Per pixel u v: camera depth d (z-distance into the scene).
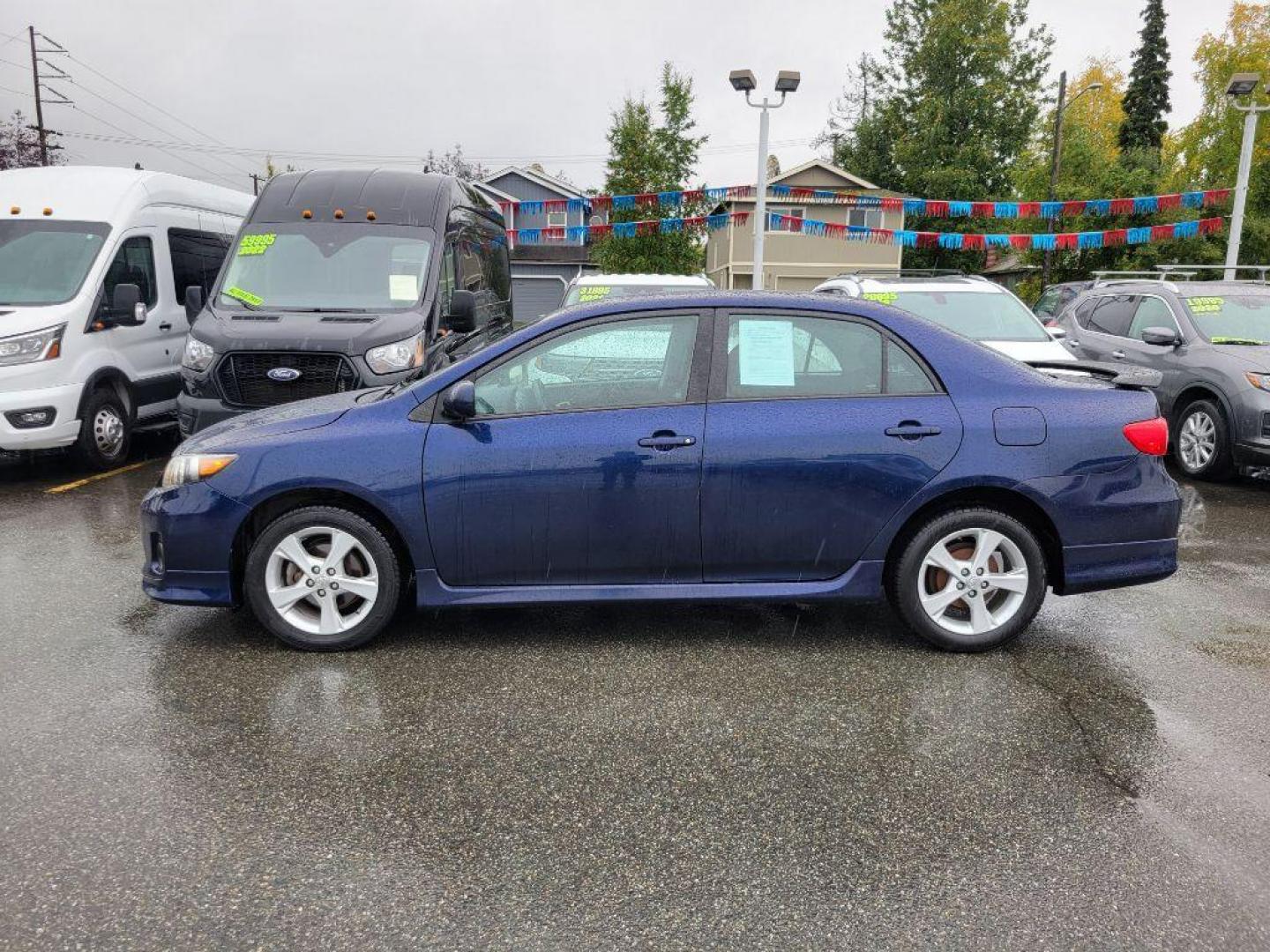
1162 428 4.28
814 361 4.20
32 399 7.91
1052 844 2.79
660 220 18.58
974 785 3.13
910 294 9.26
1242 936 2.38
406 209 8.23
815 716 3.64
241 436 4.18
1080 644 4.45
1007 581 4.23
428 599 4.18
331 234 7.91
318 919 2.42
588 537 4.11
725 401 4.13
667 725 3.56
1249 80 16.77
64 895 2.49
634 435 4.06
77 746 3.34
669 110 22.91
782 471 4.07
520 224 41.09
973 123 41.66
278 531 4.12
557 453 4.05
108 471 8.83
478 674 4.02
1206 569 5.79
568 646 4.34
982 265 42.62
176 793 3.02
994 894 2.55
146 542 4.28
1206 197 17.45
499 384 4.14
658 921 2.43
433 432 4.09
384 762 3.25
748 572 4.20
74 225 8.70
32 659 4.14
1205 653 4.34
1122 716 3.66
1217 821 2.92
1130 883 2.60
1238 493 8.18
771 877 2.62
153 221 9.42
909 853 2.74
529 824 2.88
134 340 9.05
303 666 4.09
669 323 4.18
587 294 10.12
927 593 4.27
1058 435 4.14
